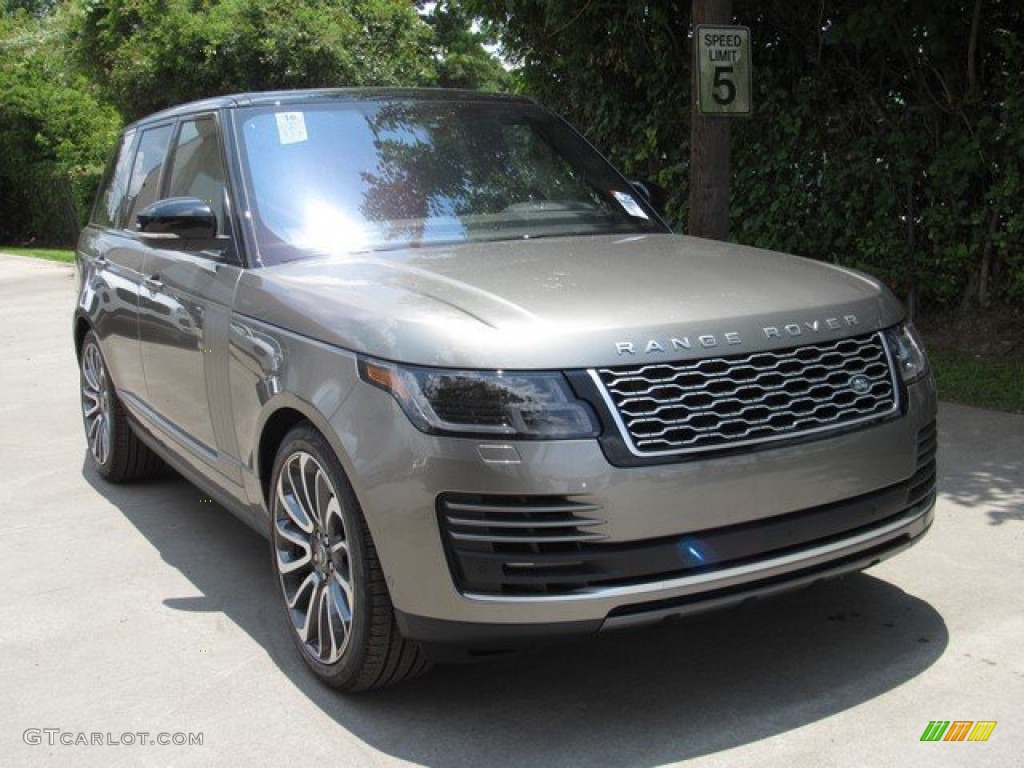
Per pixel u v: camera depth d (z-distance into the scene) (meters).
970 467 5.72
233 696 3.67
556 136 5.15
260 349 3.84
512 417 3.03
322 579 3.65
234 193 4.37
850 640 3.83
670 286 3.53
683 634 3.94
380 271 3.81
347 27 18.27
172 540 5.29
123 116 20.44
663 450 3.07
